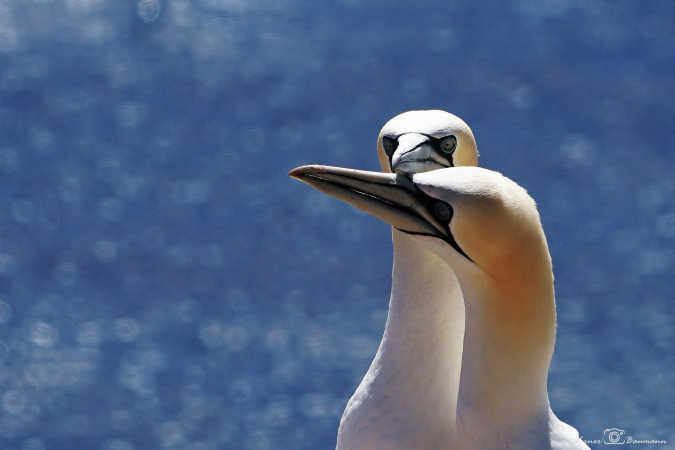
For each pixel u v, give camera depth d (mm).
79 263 34594
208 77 47812
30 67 49094
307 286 32156
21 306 32000
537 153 39344
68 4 53906
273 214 36906
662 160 38562
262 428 25047
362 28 52062
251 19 53531
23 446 24984
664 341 27172
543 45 48594
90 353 29297
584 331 27984
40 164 41500
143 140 43531
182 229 36562
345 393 26094
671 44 48125
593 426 22734
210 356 28766
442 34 50344
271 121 44312
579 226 34281
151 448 24641
